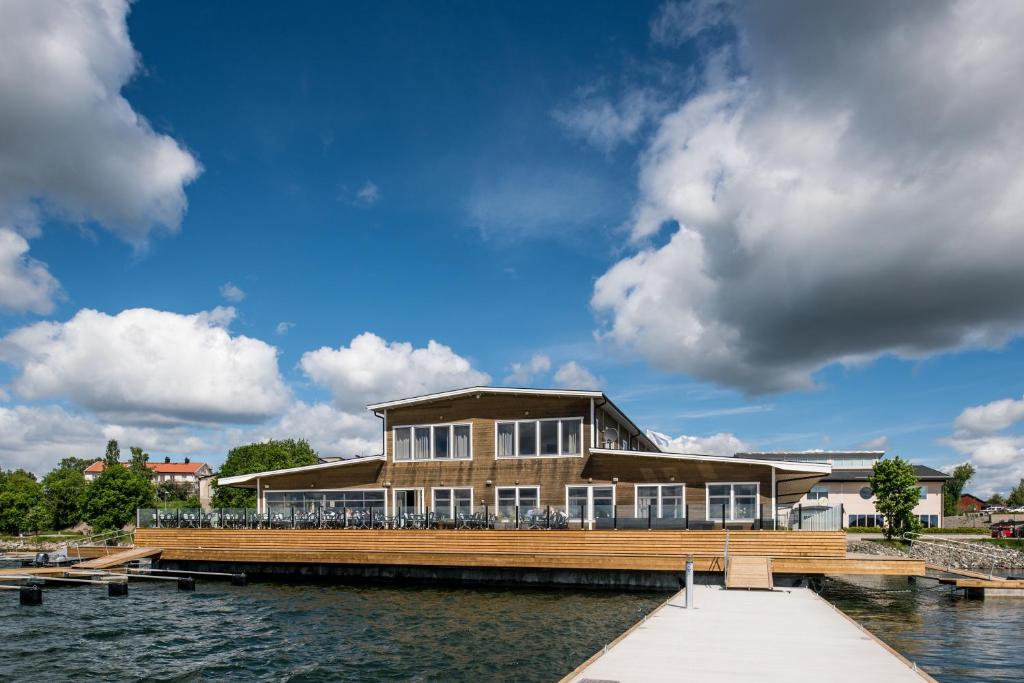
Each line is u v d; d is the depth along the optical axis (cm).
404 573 3144
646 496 3294
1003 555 4431
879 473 5106
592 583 2914
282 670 1692
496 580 3028
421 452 3694
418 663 1731
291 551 3197
